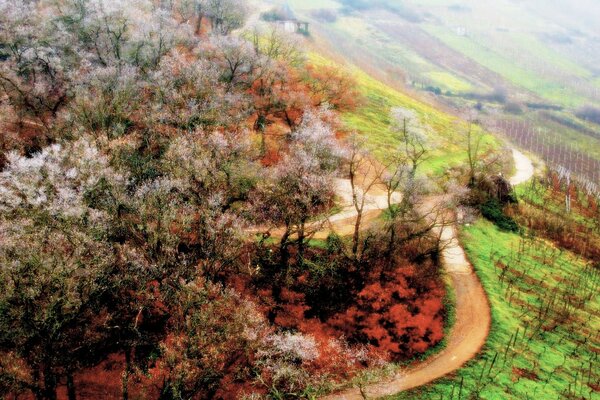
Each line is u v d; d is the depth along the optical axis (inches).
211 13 3708.2
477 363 1850.4
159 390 1504.7
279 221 2054.6
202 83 2375.7
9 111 2287.2
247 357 1545.3
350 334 1951.3
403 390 1694.1
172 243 1578.5
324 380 1546.5
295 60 3513.8
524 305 2295.8
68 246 1439.5
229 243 1686.8
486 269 2484.0
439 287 2251.5
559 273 2746.1
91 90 2333.9
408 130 2598.4
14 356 1331.2
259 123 2839.6
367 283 2149.4
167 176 1827.0
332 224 2485.2
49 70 2539.4
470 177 3415.4
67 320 1347.2
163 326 1724.9
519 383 1776.6
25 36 2605.8
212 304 1480.1
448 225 2529.5
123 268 1546.5
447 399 1649.9
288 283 2004.2
